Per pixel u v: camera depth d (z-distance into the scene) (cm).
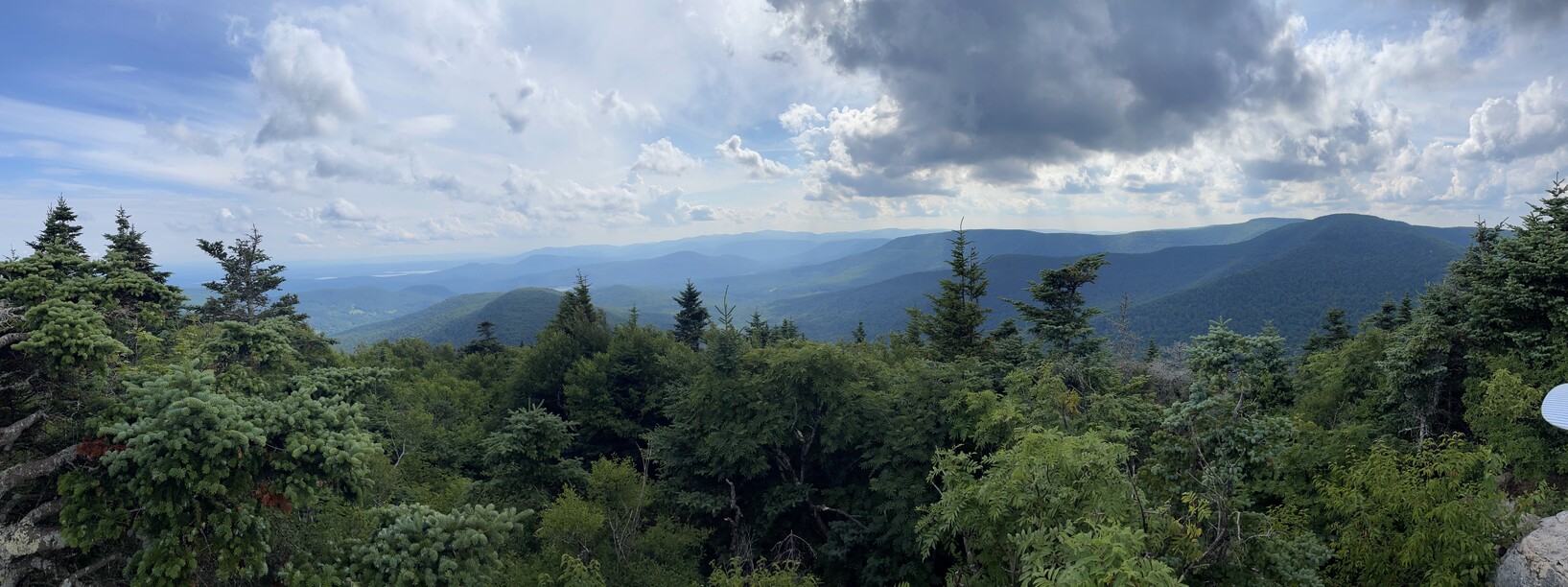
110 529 855
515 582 1634
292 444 928
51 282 1060
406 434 2603
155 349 1395
